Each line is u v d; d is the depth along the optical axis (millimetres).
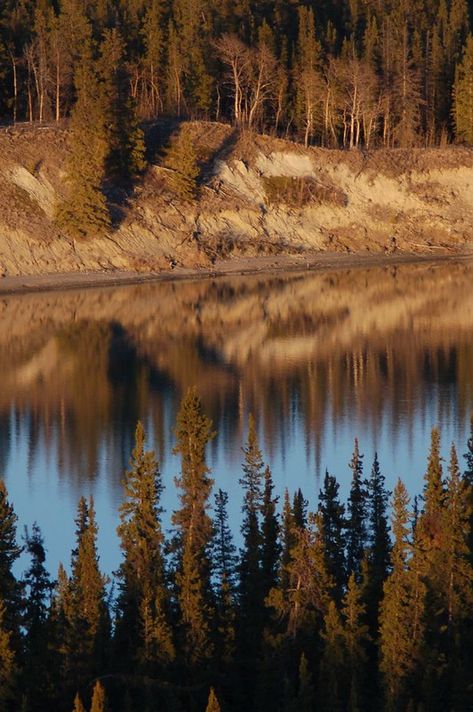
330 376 78375
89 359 84750
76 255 125688
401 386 74688
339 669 31078
